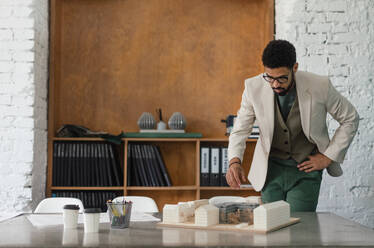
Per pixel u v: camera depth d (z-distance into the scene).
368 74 3.47
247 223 1.48
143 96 3.93
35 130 3.39
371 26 3.50
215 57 3.97
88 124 3.89
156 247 1.15
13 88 3.37
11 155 3.33
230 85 3.95
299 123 2.18
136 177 3.61
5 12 3.40
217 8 4.00
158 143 3.88
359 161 3.41
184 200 3.83
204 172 3.60
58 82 3.84
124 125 3.90
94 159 3.59
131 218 1.73
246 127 2.31
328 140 2.23
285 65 1.92
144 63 3.96
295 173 2.21
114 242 1.21
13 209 3.31
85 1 3.96
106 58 3.94
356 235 1.33
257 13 4.00
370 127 3.43
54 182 3.57
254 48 3.97
